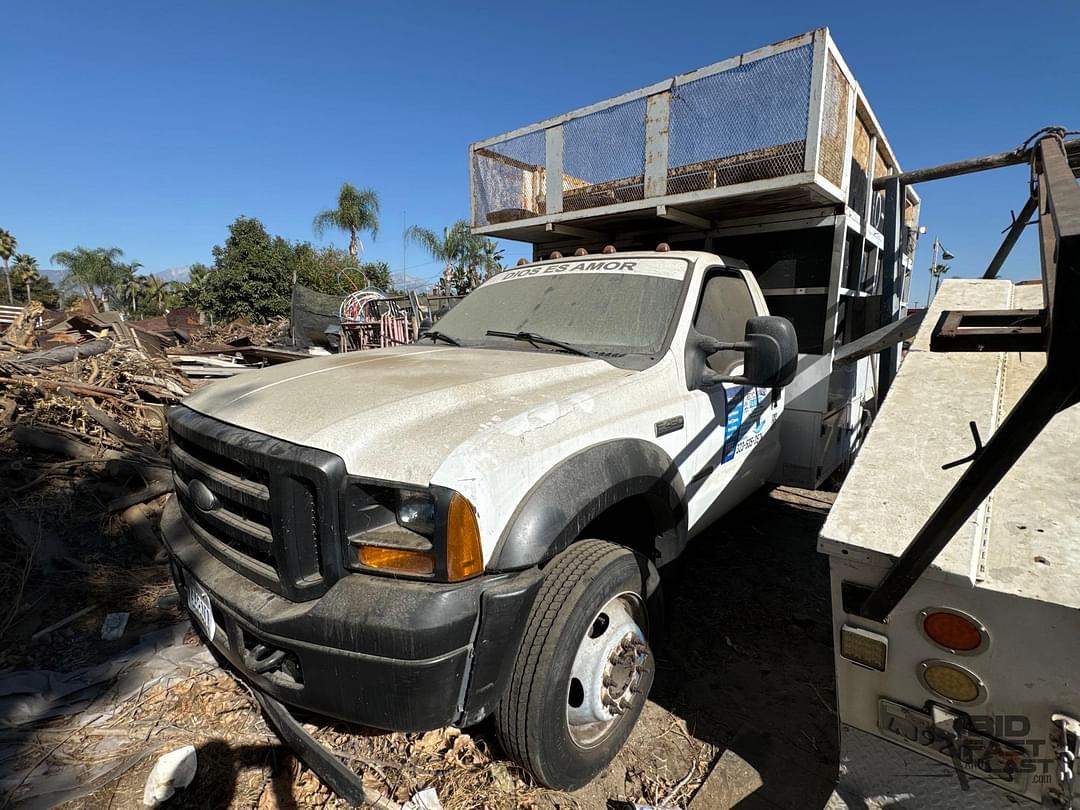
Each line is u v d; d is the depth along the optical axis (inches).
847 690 62.1
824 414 159.8
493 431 70.1
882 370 216.2
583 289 127.2
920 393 74.4
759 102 142.9
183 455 87.2
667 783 85.1
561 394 84.0
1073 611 46.4
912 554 50.0
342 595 64.3
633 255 134.1
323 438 68.5
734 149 149.3
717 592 139.2
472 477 64.6
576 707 81.6
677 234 185.3
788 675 110.0
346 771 71.6
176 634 112.0
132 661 104.0
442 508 62.9
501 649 65.9
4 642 109.0
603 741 84.7
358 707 63.9
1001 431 39.9
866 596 56.6
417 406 74.6
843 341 178.4
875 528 56.6
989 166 172.2
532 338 116.4
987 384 72.9
